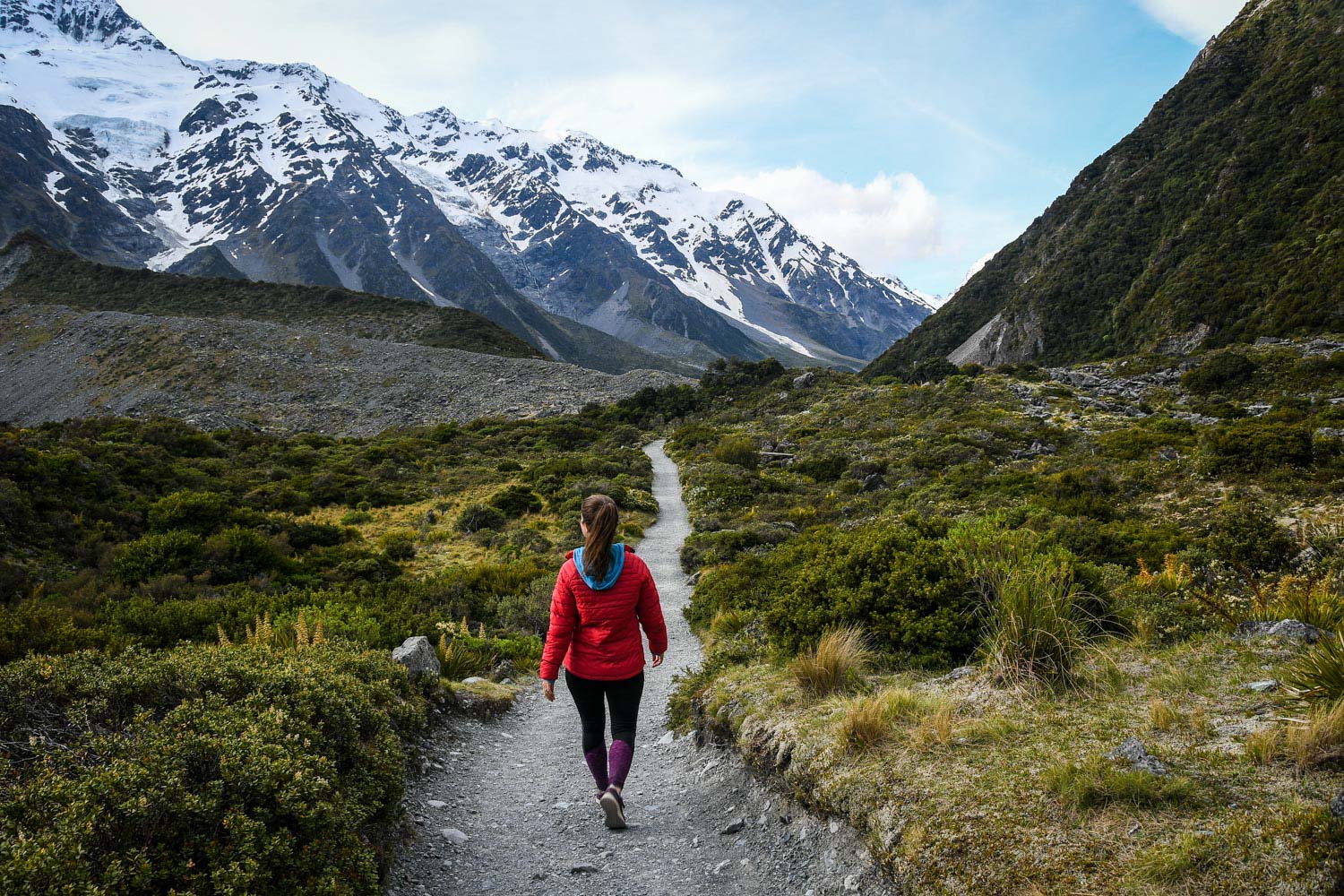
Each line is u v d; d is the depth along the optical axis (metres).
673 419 67.75
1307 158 72.81
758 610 10.98
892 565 5.96
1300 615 5.07
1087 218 98.19
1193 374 51.91
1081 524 16.75
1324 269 60.16
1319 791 2.63
